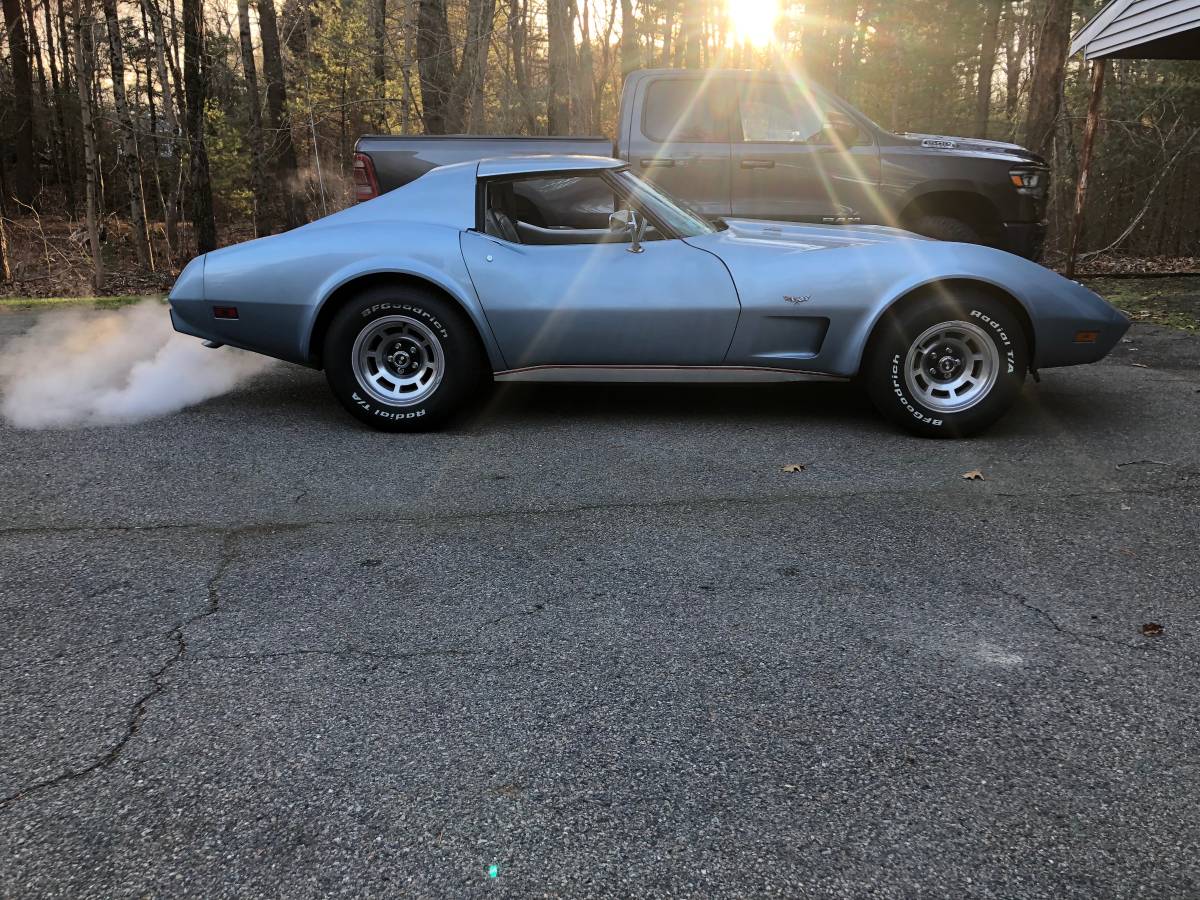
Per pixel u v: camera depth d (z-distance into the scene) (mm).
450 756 1981
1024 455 4113
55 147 28859
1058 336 4262
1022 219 7273
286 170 19297
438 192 4605
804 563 2971
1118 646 2424
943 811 1796
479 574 2910
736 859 1673
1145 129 19234
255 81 18250
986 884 1609
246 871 1653
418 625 2574
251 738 2051
